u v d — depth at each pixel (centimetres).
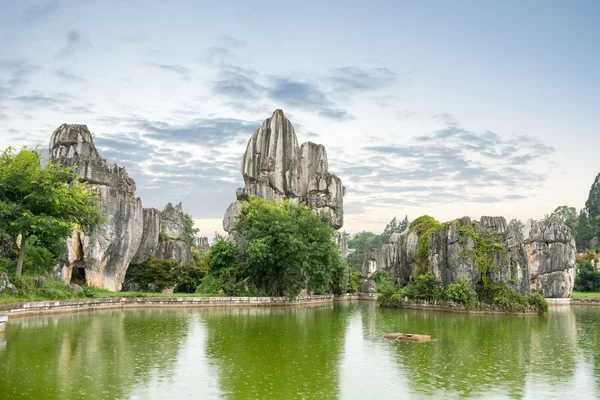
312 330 4112
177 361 2706
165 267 7119
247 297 6538
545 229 8825
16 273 4562
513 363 2906
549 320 5375
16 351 2747
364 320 5072
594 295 9356
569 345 3569
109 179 6462
